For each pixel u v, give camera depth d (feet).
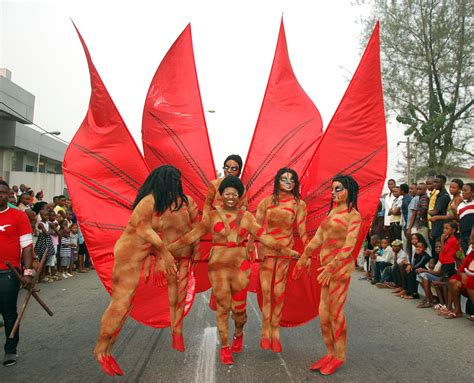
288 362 17.03
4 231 16.94
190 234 17.03
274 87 22.39
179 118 21.42
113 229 19.36
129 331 22.03
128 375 15.65
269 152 21.97
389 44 77.77
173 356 17.81
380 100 19.43
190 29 21.27
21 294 31.53
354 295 32.07
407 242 37.17
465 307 27.43
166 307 19.76
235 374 15.69
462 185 32.01
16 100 92.63
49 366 16.61
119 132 19.83
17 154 107.55
